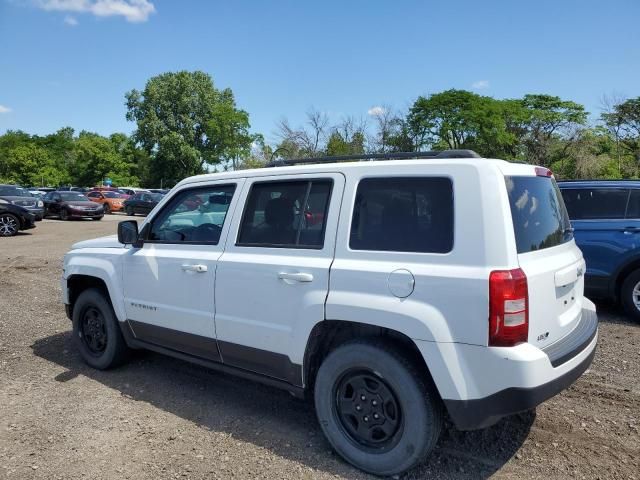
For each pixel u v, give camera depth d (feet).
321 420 10.78
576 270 10.96
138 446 11.37
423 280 9.31
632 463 10.46
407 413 9.61
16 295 26.89
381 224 10.21
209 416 12.83
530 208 10.09
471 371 8.90
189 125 200.64
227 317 12.17
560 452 10.92
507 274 8.73
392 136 128.47
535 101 157.89
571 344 10.00
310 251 10.95
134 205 102.89
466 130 149.59
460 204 9.34
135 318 14.64
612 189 21.39
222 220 12.91
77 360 17.06
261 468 10.46
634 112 139.64
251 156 194.70
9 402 13.71
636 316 20.44
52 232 62.59
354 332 10.84
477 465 10.46
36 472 10.36
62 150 369.09
